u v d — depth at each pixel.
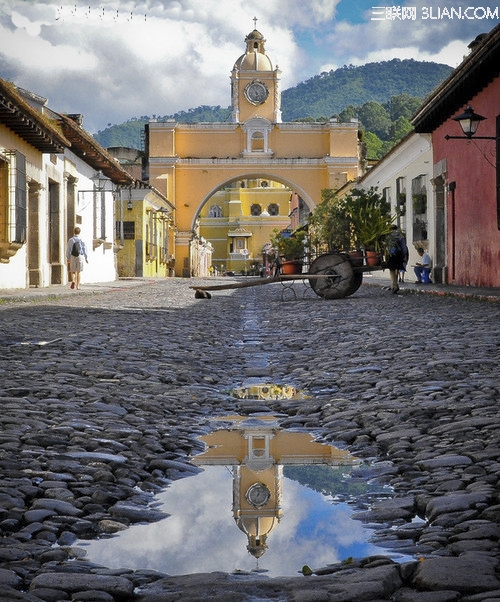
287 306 16.75
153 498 3.36
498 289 18.25
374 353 8.01
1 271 19.84
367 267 18.17
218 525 2.94
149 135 53.34
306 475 3.71
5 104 17.14
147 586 2.35
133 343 9.15
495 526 2.77
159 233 49.16
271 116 54.28
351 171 52.66
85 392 5.80
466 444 4.03
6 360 7.43
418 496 3.23
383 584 2.25
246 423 5.00
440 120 23.83
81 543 2.78
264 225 100.62
